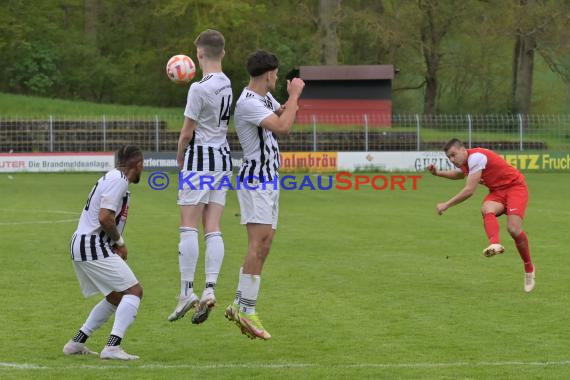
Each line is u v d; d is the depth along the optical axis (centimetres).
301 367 2391
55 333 2791
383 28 16800
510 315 3084
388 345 2645
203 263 4331
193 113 2658
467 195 3556
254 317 2591
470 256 4506
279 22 18950
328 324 2945
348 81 14650
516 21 16450
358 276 3897
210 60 2722
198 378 2272
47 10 19750
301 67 14525
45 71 19300
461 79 19525
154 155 12044
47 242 5028
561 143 12544
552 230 5631
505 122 14500
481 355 2517
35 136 12812
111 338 2467
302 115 14750
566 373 2320
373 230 5656
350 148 12656
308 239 5194
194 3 17625
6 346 2616
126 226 5834
